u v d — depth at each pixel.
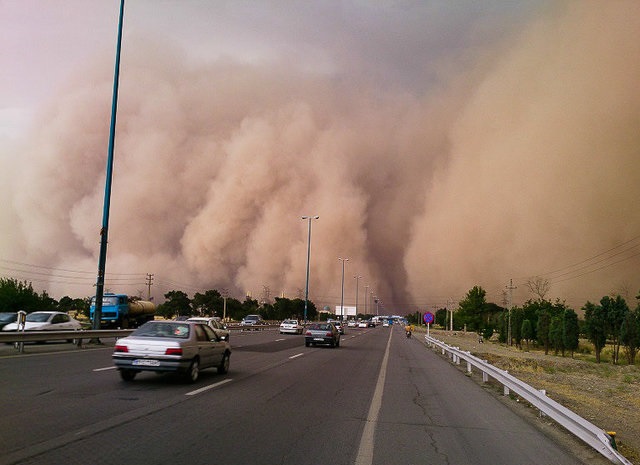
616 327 38.75
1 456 5.56
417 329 103.94
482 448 6.98
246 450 6.19
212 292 94.44
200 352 12.08
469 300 75.88
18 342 18.50
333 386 12.69
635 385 20.94
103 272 24.00
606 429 9.84
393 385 13.59
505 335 62.31
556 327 45.53
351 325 101.25
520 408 10.54
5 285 50.34
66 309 88.25
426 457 6.37
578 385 18.86
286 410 9.01
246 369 15.69
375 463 5.97
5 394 9.59
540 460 6.48
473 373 17.84
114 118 24.98
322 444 6.71
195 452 6.00
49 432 6.67
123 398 9.43
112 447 6.06
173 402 9.20
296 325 48.97
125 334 24.92
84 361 15.84
